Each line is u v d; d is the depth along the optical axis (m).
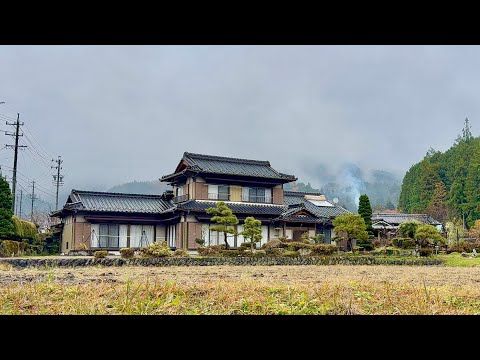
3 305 7.91
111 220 35.78
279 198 40.44
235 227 36.97
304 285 11.47
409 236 39.69
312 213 39.41
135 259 24.31
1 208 31.31
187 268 21.84
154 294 9.02
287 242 33.47
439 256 34.66
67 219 37.38
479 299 9.45
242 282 11.76
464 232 60.97
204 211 35.59
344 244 40.62
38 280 12.55
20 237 34.78
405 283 13.35
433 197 82.81
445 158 97.38
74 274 15.76
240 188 38.88
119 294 8.95
